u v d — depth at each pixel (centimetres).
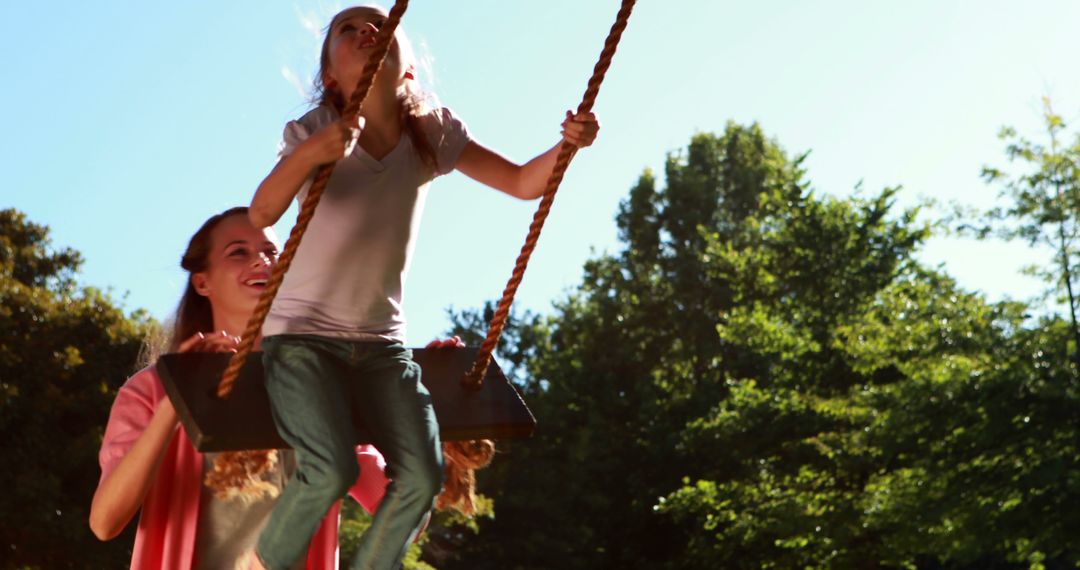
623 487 4034
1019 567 3070
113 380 2184
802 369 2792
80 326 2189
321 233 330
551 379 4438
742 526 2602
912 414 2150
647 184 4994
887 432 2189
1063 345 2098
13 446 2014
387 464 324
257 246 444
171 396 324
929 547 2202
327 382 319
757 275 3112
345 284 330
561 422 4200
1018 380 2062
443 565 3988
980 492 2058
